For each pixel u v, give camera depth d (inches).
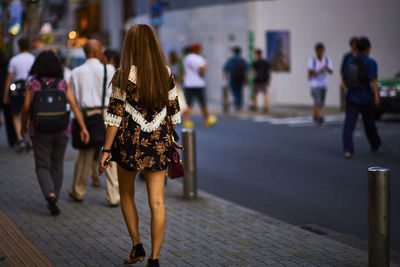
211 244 280.5
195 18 1349.7
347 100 536.7
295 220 339.0
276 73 1205.1
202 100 804.6
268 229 309.0
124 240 285.3
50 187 330.6
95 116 345.7
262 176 463.2
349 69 528.4
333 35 1128.2
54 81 330.0
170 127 235.9
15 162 510.9
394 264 259.1
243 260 255.9
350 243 294.7
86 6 1501.0
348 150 535.8
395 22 1082.7
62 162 346.0
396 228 320.5
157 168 226.4
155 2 1050.1
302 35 1166.3
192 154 377.4
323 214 350.9
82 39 1407.5
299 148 600.4
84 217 329.7
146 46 225.0
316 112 826.8
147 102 224.4
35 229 305.0
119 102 224.4
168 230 305.7
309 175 463.8
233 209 353.4
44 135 331.9
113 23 1528.1
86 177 364.5
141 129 225.5
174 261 253.9
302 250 271.4
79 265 247.3
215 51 1295.5
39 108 325.4
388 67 1093.8
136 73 224.1
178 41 1417.3
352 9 1106.7
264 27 1197.1
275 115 954.1
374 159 527.8
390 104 782.5
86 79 344.5
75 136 351.6
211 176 466.6
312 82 822.5
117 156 228.4
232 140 665.6
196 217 333.4
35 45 568.1
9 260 252.1
